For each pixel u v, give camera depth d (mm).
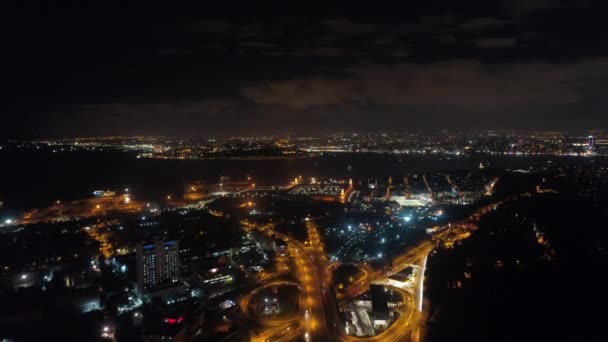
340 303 182375
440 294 171875
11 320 166250
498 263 189500
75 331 163125
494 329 134500
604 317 129000
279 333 157750
